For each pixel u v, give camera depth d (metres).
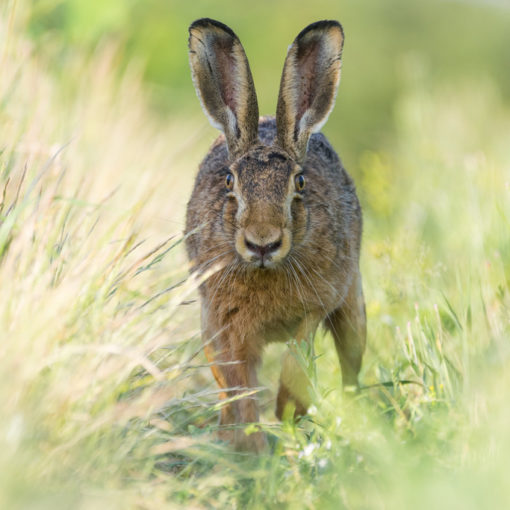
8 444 5.75
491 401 6.97
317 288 8.90
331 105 9.20
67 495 5.90
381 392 8.47
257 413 8.57
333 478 6.71
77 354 6.62
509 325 8.31
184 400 7.44
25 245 7.10
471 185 13.21
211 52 9.15
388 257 11.13
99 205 7.93
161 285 9.81
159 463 7.33
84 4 15.66
